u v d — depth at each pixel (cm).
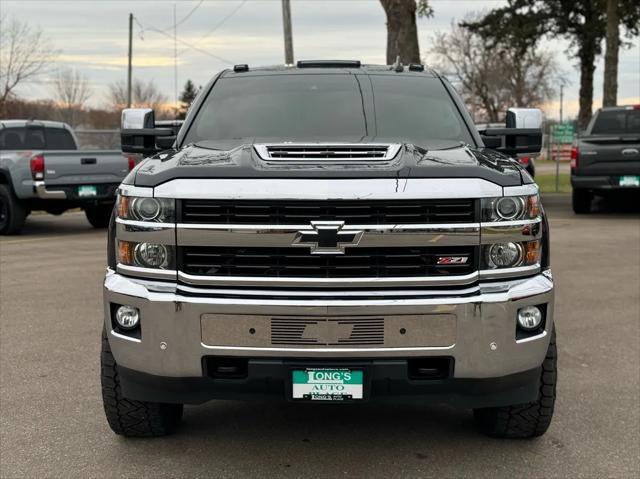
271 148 348
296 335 304
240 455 359
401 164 319
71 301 705
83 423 398
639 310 655
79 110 5909
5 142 1350
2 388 453
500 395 324
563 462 349
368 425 400
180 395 322
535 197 321
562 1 3114
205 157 343
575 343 552
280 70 491
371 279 304
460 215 307
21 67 4072
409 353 305
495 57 6456
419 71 500
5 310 667
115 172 1278
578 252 982
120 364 326
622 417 405
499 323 308
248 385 313
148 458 355
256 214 304
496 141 448
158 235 311
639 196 1497
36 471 340
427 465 347
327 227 301
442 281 306
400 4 1438
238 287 308
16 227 1252
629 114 1452
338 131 428
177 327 309
